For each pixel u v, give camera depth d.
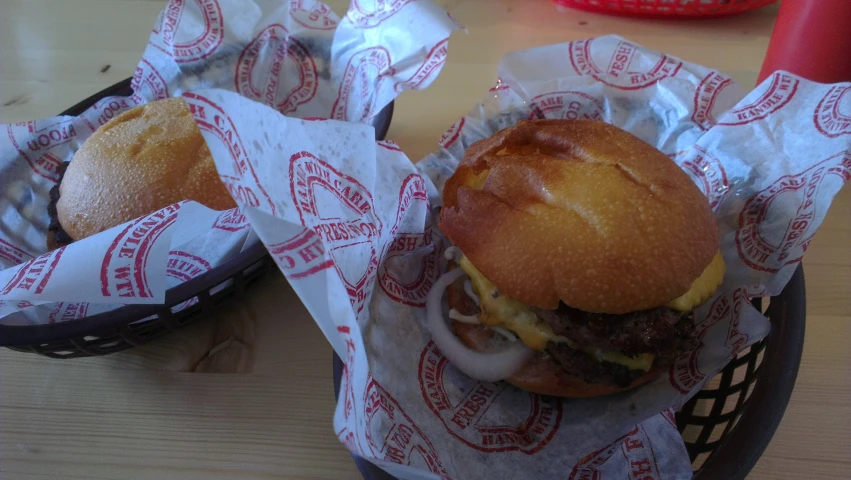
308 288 0.18
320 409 0.25
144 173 0.28
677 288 0.23
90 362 0.26
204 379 0.26
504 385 0.27
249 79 0.36
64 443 0.24
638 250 0.23
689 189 0.25
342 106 0.36
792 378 0.21
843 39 0.31
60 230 0.30
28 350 0.24
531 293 0.24
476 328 0.27
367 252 0.24
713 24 0.44
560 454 0.24
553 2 0.48
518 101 0.33
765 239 0.27
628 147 0.26
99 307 0.25
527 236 0.24
